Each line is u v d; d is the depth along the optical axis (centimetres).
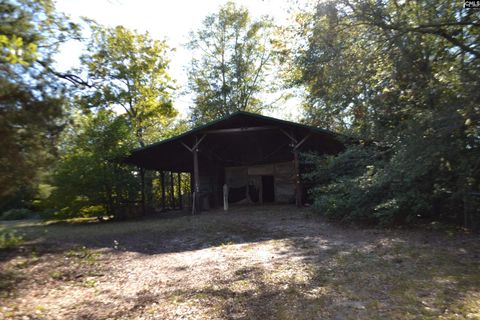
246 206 1844
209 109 3375
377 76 755
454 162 690
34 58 429
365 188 934
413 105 679
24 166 615
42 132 634
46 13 726
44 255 803
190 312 422
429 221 904
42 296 515
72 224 1562
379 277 509
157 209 2166
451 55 654
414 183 852
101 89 1576
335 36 782
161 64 2597
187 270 624
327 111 1498
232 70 3397
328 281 506
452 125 545
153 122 2866
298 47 1078
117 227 1291
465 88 528
